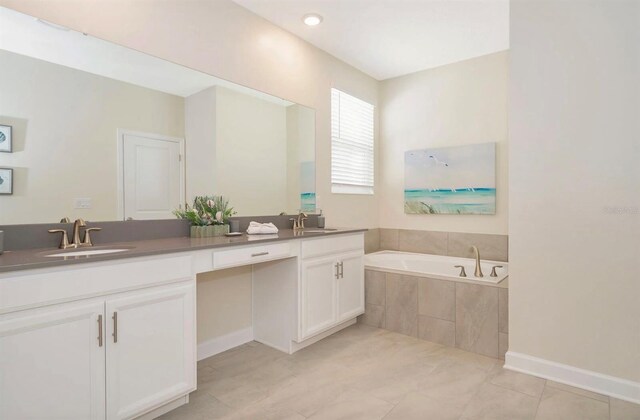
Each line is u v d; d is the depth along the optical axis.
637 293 1.91
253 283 2.77
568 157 2.09
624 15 1.93
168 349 1.70
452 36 3.04
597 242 2.01
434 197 3.76
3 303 1.22
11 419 1.25
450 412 1.80
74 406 1.39
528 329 2.23
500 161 3.39
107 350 1.48
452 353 2.53
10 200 1.64
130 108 2.04
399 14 2.68
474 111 3.52
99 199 1.92
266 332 2.67
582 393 1.98
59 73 1.78
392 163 4.08
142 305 1.60
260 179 2.78
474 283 2.54
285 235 2.43
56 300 1.34
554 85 2.12
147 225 2.12
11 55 1.64
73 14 1.81
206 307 2.47
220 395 1.96
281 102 2.92
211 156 2.44
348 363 2.36
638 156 1.90
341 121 3.59
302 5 2.56
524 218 2.23
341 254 2.82
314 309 2.57
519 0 2.23
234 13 2.54
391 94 4.07
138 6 2.05
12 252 1.60
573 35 2.06
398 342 2.73
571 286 2.09
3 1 1.61
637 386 1.90
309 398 1.93
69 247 1.75
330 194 3.45
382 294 3.02
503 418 1.75
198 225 2.33
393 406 1.85
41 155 1.73
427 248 3.84
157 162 2.16
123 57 2.00
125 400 1.54
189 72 2.29
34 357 1.29
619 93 1.95
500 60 3.37
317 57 3.26
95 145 1.91
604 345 2.00
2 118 1.61
